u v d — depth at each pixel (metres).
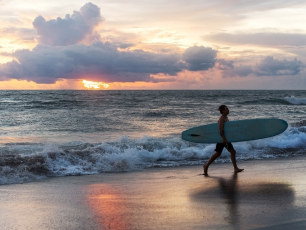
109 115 23.56
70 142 10.98
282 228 3.56
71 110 27.84
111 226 3.74
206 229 3.58
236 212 4.18
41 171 6.78
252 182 5.93
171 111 27.73
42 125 17.53
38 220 3.98
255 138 7.07
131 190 5.47
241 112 26.83
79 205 4.60
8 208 4.48
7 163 6.82
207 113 25.75
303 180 6.00
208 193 5.20
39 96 59.78
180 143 9.94
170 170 7.28
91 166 7.41
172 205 4.55
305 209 4.24
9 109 28.53
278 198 4.81
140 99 53.19
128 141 10.30
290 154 9.17
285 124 7.10
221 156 8.86
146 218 3.99
